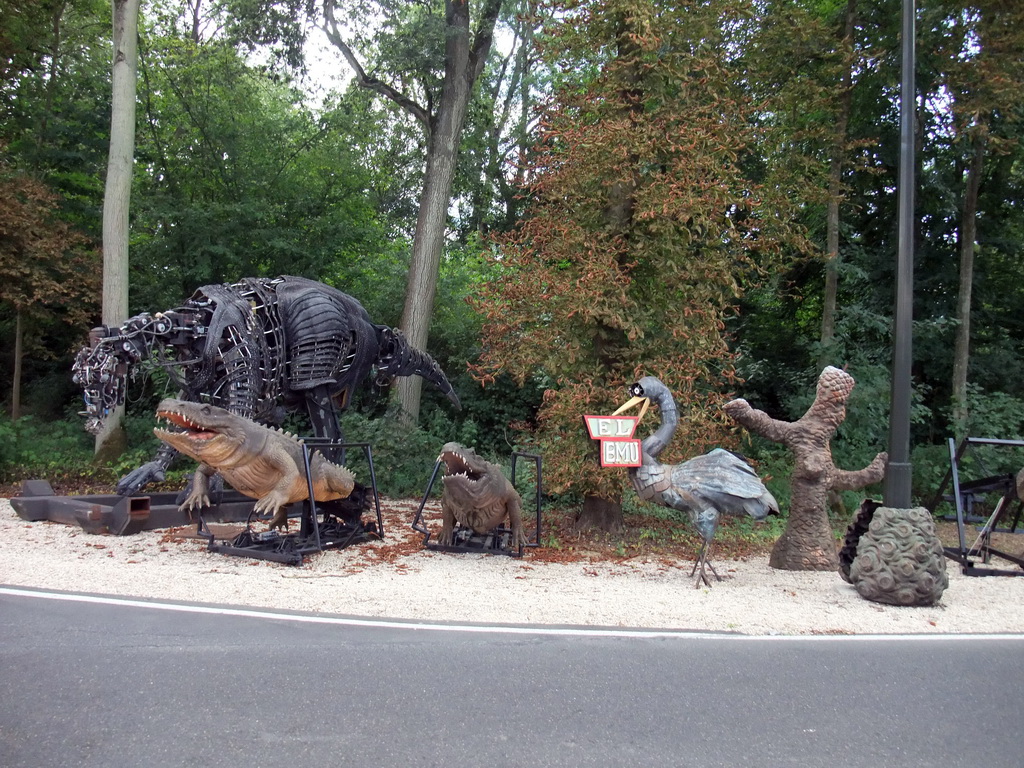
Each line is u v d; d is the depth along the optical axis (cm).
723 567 779
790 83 1274
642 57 885
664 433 719
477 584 645
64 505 865
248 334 848
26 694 376
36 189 1500
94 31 1816
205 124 1775
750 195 959
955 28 1261
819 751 343
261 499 692
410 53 1473
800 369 1576
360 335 984
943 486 880
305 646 459
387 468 1250
